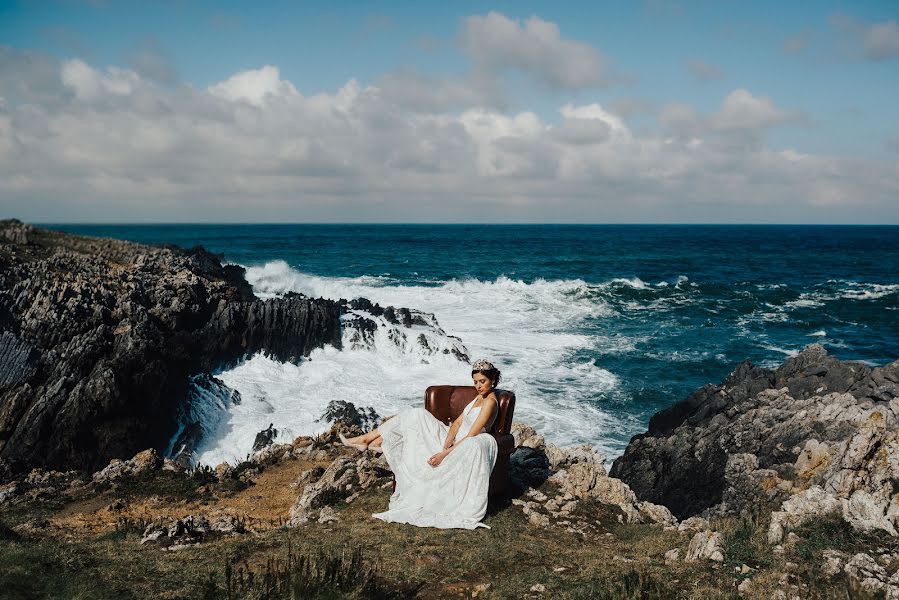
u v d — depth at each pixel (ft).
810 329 135.54
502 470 28.78
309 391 82.69
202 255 143.74
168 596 18.53
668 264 286.66
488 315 138.31
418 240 495.82
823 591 18.24
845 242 524.93
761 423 53.78
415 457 27.76
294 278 162.91
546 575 20.74
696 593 18.71
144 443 67.31
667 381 90.89
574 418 75.00
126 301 84.74
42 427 63.46
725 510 41.45
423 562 21.91
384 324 103.65
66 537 27.61
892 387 54.24
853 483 25.12
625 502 32.14
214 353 86.99
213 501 36.81
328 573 19.70
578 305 155.74
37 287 80.64
